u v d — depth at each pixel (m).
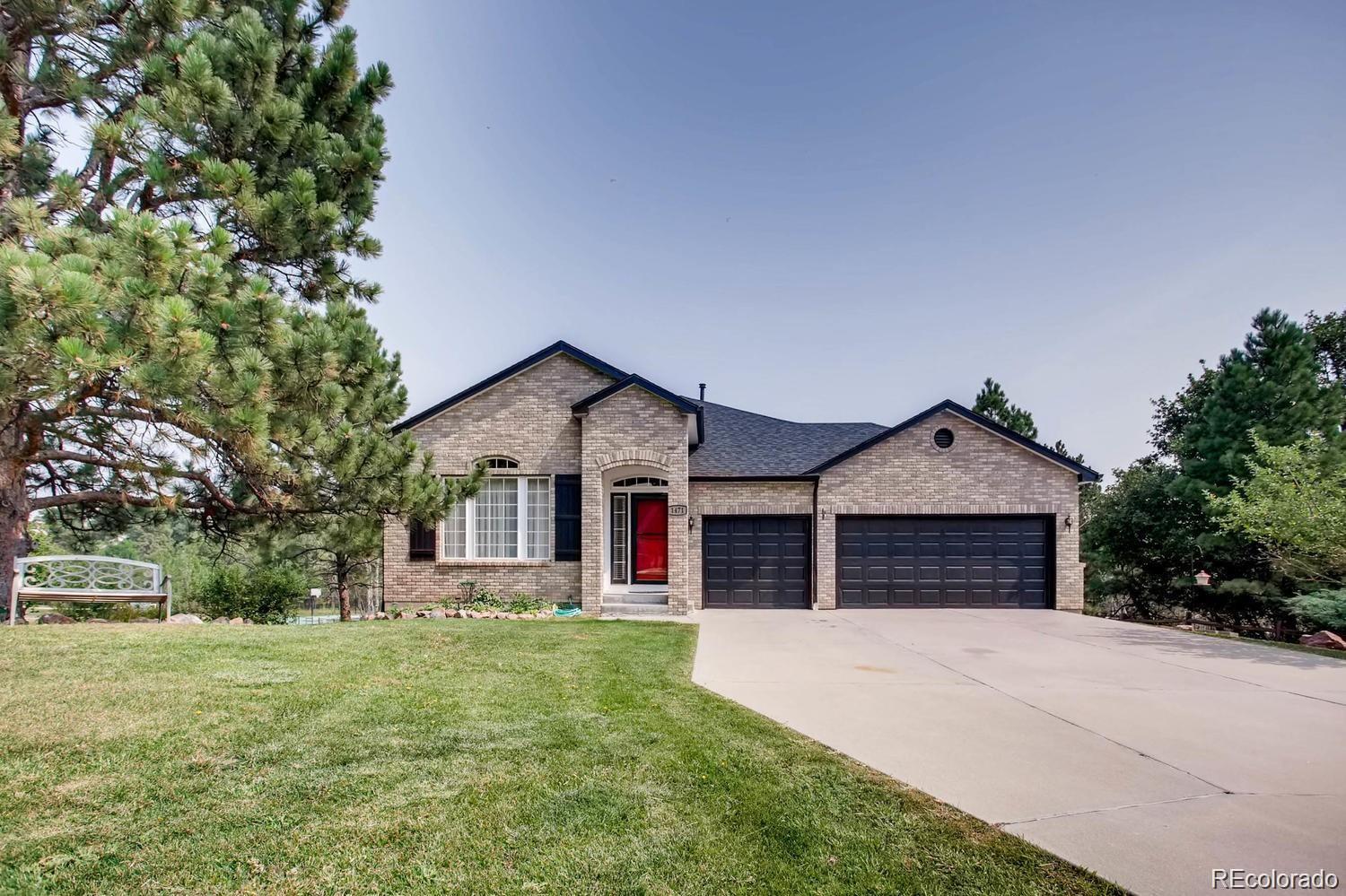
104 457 10.77
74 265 6.14
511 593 16.09
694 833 4.16
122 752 5.08
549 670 8.48
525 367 16.44
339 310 11.16
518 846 3.94
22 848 3.71
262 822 4.12
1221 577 19.86
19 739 5.22
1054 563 16.84
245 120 9.55
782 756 5.57
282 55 10.80
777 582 17.12
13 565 10.61
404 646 9.62
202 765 4.92
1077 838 4.24
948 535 17.09
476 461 16.12
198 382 7.72
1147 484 21.75
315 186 10.17
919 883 3.65
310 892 3.42
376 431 12.91
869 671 9.32
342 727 5.85
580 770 5.09
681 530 15.26
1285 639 18.31
